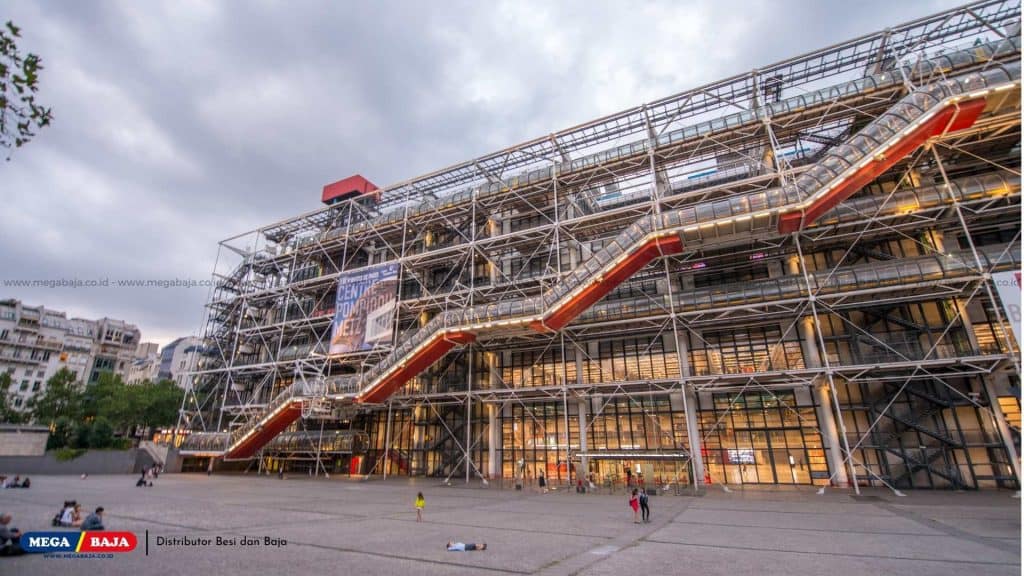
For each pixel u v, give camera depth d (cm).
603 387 2388
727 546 959
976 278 1761
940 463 1905
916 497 1686
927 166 2178
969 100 1661
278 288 3553
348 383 2697
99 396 4525
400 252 3584
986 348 1905
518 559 845
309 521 1299
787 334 2289
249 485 2452
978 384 1919
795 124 2320
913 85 2025
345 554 880
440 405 3020
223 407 3456
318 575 718
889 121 1773
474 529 1179
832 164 1803
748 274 2469
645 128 2589
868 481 1995
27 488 2184
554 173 2705
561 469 2589
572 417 2655
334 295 3606
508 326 2266
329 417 2905
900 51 2170
